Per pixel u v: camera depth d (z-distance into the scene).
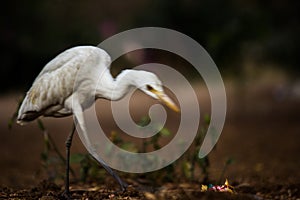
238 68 17.02
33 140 13.41
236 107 17.84
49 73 6.29
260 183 7.68
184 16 22.66
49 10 24.06
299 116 15.86
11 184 7.86
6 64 22.59
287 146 11.45
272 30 20.08
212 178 8.10
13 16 22.95
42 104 6.27
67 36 23.47
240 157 10.29
